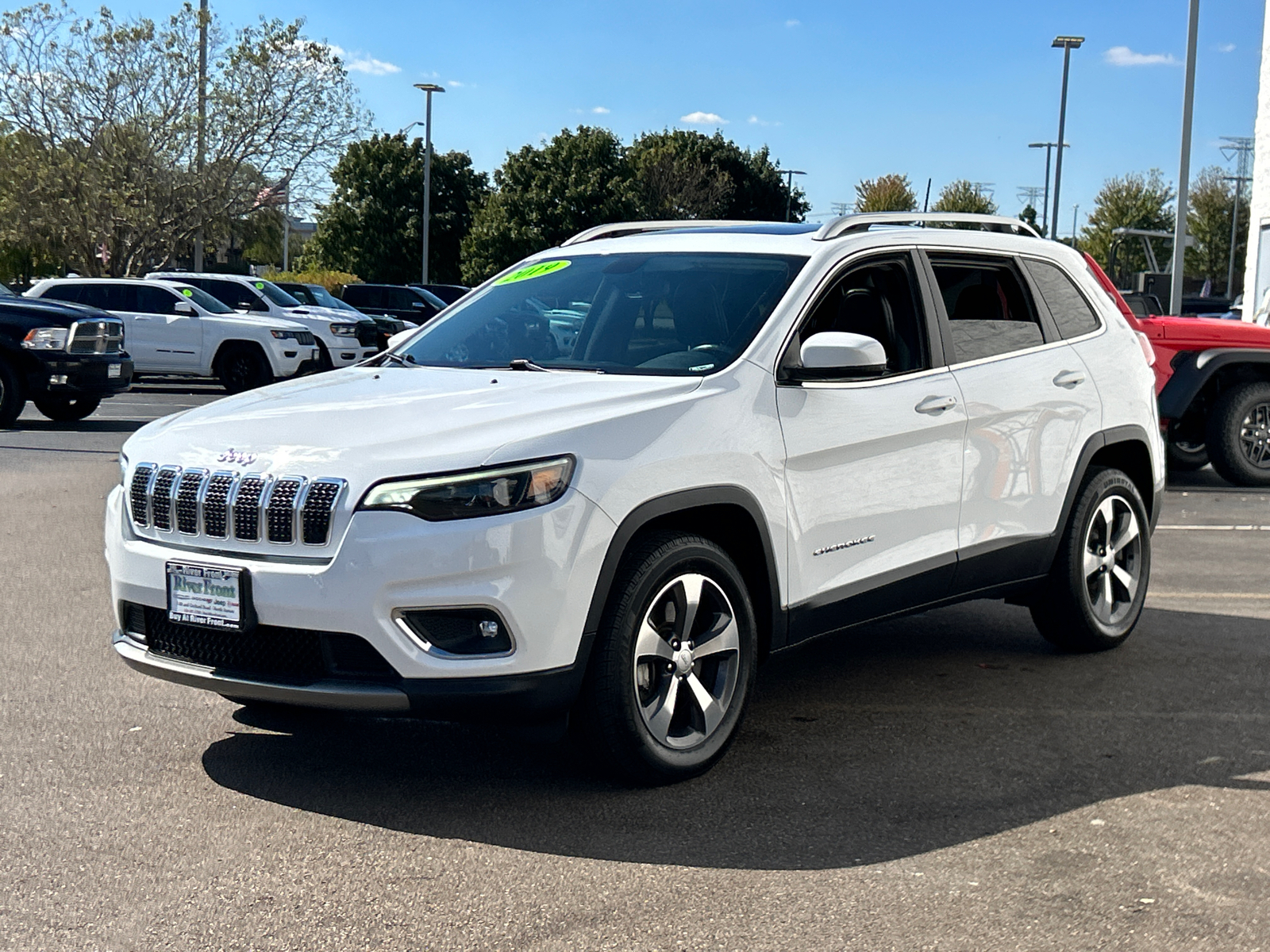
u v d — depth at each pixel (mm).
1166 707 5113
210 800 4047
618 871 3539
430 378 4656
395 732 4738
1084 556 5785
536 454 3801
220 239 35656
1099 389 5820
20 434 14531
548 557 3770
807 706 5102
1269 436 11867
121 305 20875
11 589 6992
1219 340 11492
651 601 4051
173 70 32938
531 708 3816
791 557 4477
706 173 71062
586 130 65688
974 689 5344
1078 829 3848
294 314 23219
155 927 3191
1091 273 6156
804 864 3588
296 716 4902
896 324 5055
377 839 3750
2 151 32406
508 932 3180
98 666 5539
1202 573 7879
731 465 4234
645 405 4121
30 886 3414
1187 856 3648
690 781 4250
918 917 3262
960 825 3875
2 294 15734
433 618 3752
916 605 5039
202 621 3939
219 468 3980
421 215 69125
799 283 4730
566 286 5188
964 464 5137
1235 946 3105
